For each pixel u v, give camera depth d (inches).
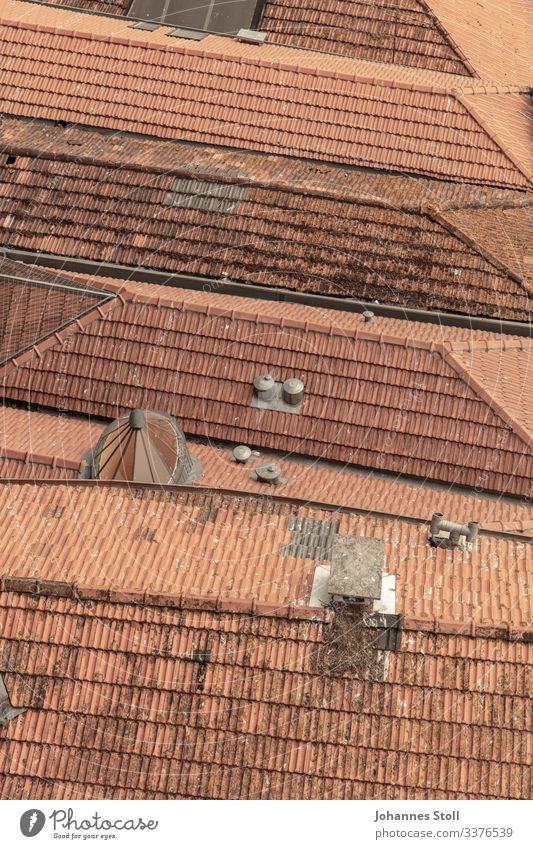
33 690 5172.2
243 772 5039.4
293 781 5019.7
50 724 5142.7
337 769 5009.8
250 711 5088.6
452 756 5009.8
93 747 5098.4
